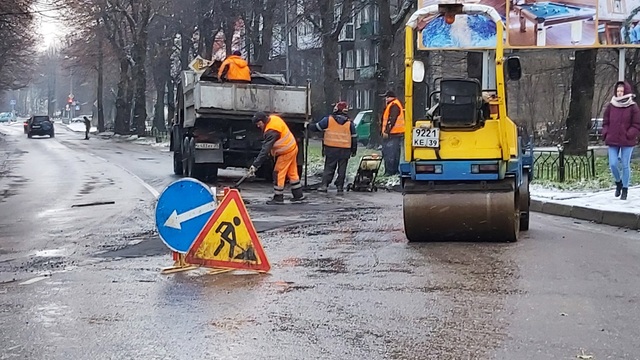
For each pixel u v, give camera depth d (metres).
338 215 14.10
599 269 8.83
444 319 6.82
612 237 11.29
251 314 7.05
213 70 22.69
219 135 21.28
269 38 40.84
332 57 33.66
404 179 10.96
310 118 21.06
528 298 7.52
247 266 8.95
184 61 53.59
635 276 8.44
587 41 22.28
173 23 51.78
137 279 8.66
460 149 10.62
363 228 12.38
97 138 66.81
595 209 13.31
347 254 10.02
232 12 43.09
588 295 7.61
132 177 24.00
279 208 15.30
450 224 10.58
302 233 11.89
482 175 10.59
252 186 20.80
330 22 33.69
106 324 6.79
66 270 9.31
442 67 34.19
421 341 6.18
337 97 33.91
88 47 64.25
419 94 13.19
